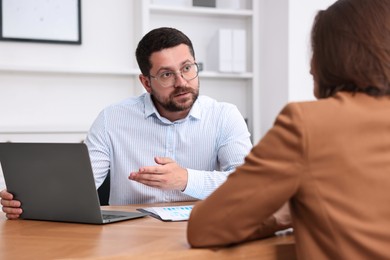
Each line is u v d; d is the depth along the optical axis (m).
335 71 0.99
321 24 1.03
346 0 1.03
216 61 3.40
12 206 1.49
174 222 1.40
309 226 0.95
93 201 1.35
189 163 2.02
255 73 3.53
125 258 1.00
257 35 3.53
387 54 0.96
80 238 1.18
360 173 0.91
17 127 3.00
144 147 2.02
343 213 0.91
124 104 2.08
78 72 3.12
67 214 1.41
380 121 0.93
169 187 1.62
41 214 1.46
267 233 1.13
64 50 3.21
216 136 2.03
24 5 3.10
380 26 0.97
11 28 3.08
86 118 3.26
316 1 3.27
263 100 3.54
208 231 1.01
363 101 0.97
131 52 3.35
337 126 0.92
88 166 1.33
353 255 0.90
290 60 3.22
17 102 3.12
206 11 3.38
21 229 1.33
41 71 3.08
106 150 2.02
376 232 0.90
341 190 0.91
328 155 0.91
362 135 0.92
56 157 1.36
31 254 1.03
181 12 3.39
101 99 3.29
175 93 1.87
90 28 3.26
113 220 1.40
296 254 1.05
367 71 0.96
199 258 1.02
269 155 0.94
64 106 3.21
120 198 2.01
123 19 3.32
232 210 0.97
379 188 0.91
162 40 1.85
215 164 2.06
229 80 3.60
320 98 1.06
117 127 2.04
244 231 1.00
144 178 1.59
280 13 3.30
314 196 0.92
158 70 1.85
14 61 3.11
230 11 3.45
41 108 3.17
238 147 1.98
